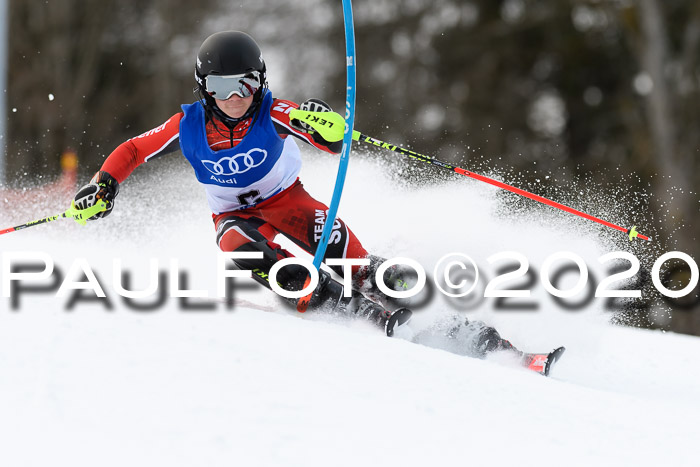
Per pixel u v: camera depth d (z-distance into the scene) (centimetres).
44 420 847
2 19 5022
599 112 7931
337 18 8338
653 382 1608
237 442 826
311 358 1059
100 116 8600
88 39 8562
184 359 995
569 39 7956
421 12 8294
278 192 1537
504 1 8244
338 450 834
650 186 7000
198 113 1430
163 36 8556
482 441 903
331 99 8288
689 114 6819
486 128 8012
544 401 1070
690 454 953
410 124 8162
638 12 6944
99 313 1159
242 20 8481
